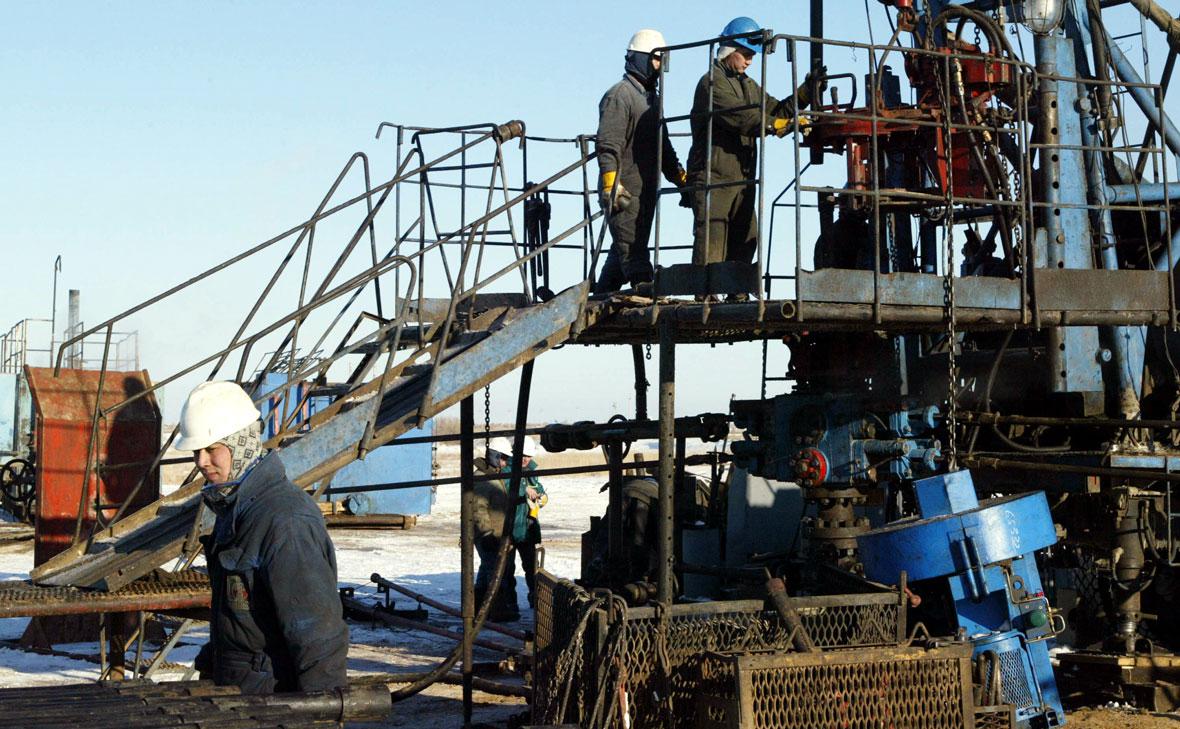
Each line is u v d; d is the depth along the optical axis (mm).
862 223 10227
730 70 8742
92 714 3652
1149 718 8570
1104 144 10477
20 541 23328
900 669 6305
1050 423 9414
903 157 10266
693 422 9930
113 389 12312
